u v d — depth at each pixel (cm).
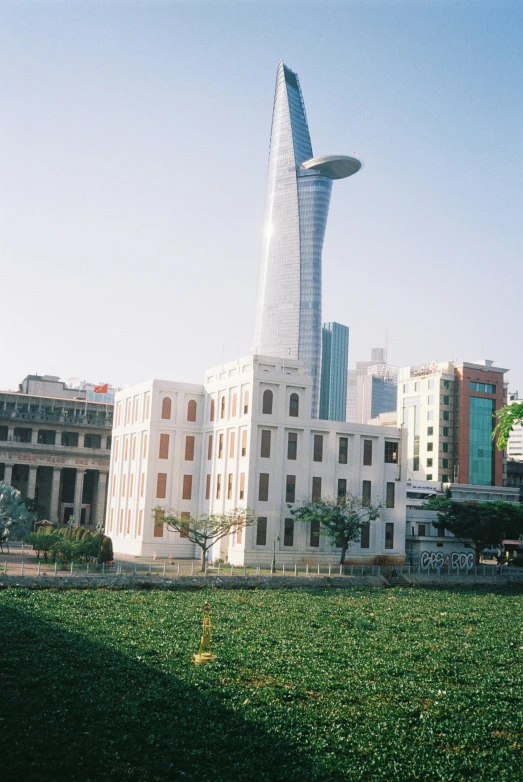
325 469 12081
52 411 17712
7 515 11275
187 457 13188
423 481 16875
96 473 17975
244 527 11331
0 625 6031
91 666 4884
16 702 4031
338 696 4575
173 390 13188
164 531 12750
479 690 4878
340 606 8175
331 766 3459
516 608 8812
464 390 18588
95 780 3150
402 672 5244
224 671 4962
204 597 8300
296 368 12375
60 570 9462
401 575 10750
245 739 3728
